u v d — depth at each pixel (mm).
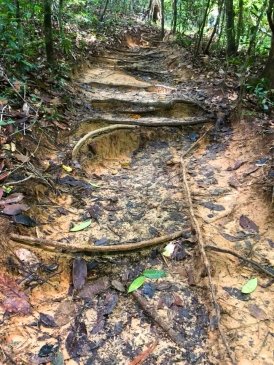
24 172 2939
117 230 2732
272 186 3031
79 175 3404
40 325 1946
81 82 5668
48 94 4379
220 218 2877
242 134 4141
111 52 8320
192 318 2049
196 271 2352
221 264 2416
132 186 3402
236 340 1933
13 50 4277
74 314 2037
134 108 4941
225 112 4688
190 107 4973
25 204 2562
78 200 3043
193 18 10336
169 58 8234
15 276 2152
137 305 2115
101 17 9797
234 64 6398
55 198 3002
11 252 2244
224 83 5453
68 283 2252
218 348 1882
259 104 4512
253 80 4996
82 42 7195
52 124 3842
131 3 16609
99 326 1979
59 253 2385
